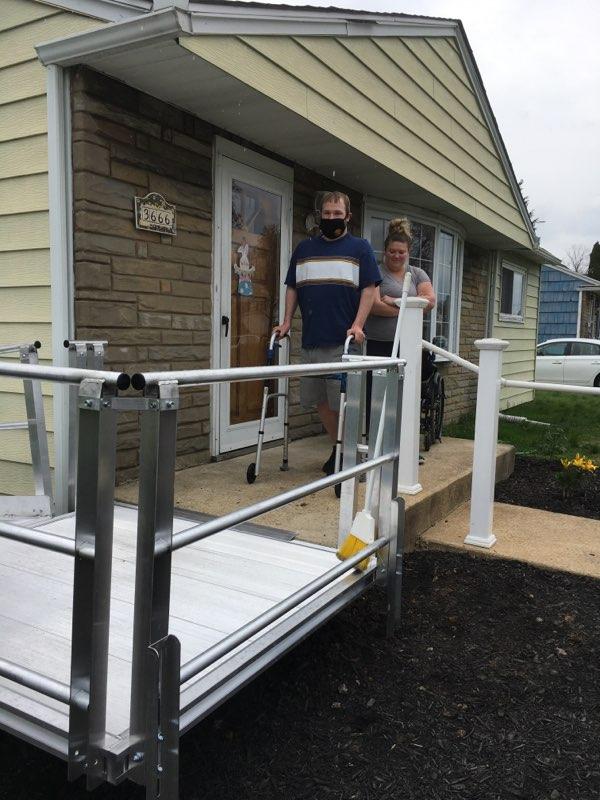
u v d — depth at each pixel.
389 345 4.26
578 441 7.17
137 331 3.52
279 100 3.58
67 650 1.83
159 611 1.35
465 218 7.05
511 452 5.39
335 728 2.04
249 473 3.67
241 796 1.74
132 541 2.72
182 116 3.71
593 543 3.52
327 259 3.55
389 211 6.11
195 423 4.05
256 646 1.85
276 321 4.73
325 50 3.98
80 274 3.22
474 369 3.71
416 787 1.79
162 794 1.39
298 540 2.84
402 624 2.71
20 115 3.34
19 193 3.39
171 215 3.67
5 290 3.51
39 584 2.28
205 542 2.76
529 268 11.05
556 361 14.31
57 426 3.37
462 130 6.37
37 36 3.26
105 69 3.15
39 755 1.92
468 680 2.30
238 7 3.12
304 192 4.92
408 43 5.07
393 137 4.99
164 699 1.38
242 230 4.31
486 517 3.41
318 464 4.17
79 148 3.16
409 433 3.56
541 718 2.09
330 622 2.71
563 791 1.78
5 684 1.65
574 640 2.57
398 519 2.54
